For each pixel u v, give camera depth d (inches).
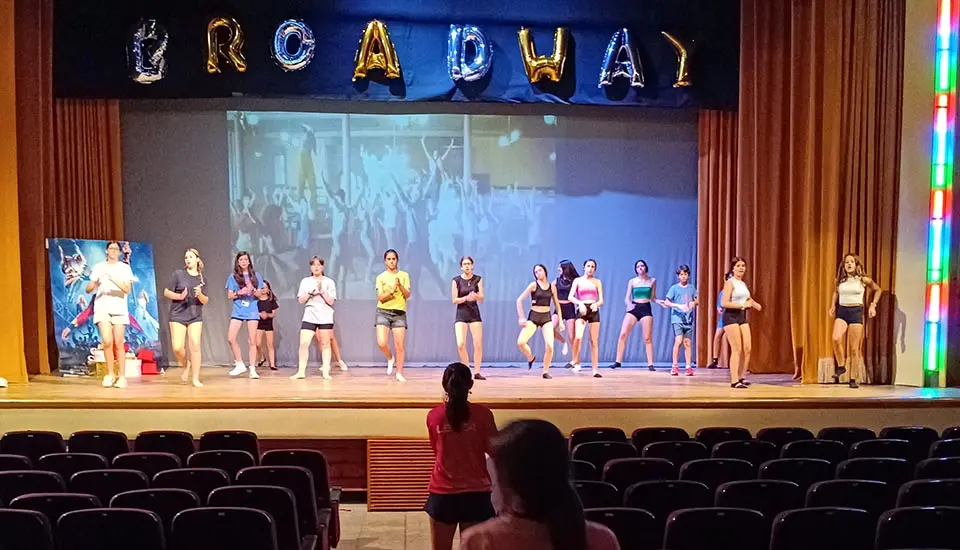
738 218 398.6
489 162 419.5
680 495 168.4
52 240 362.3
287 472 183.6
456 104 416.8
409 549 228.5
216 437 236.4
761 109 391.2
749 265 397.7
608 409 293.3
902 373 345.4
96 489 180.9
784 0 387.2
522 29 383.2
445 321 421.1
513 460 77.2
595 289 370.9
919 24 341.1
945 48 335.3
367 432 283.6
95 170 393.7
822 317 354.6
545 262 422.3
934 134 337.4
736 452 224.1
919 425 301.9
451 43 378.6
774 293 395.9
